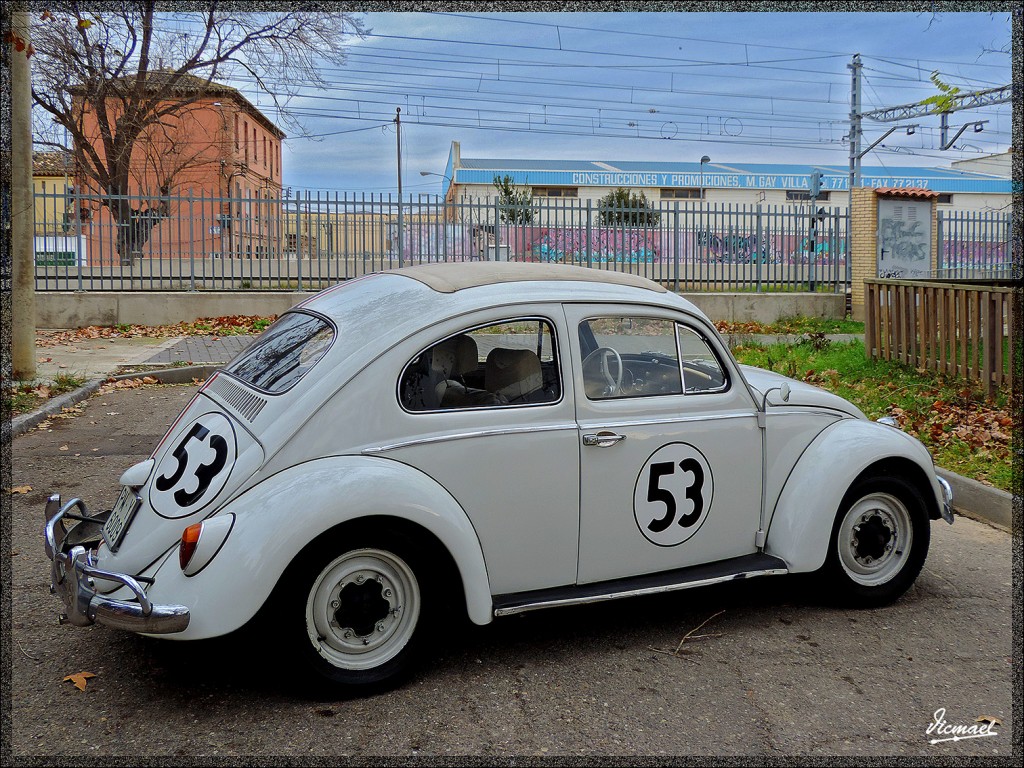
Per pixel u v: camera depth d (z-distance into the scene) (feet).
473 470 11.98
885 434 14.75
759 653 13.25
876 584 15.03
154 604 10.35
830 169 187.83
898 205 58.44
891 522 15.07
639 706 11.59
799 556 13.99
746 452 14.03
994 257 63.31
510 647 13.29
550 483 12.46
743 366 17.89
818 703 11.79
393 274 14.24
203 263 54.49
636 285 14.01
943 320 31.68
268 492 10.89
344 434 11.47
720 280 59.98
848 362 36.96
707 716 11.38
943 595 15.81
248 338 47.50
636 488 13.10
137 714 11.07
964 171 198.29
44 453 24.09
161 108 107.04
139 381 34.71
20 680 11.90
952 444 24.77
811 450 14.51
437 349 12.10
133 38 85.71
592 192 165.58
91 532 13.05
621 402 13.12
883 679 12.51
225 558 10.47
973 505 21.11
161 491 11.71
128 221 53.57
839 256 60.85
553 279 13.46
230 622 10.39
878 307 35.73
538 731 10.89
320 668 11.24
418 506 11.27
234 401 12.42
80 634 13.35
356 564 11.33
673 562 13.58
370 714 11.17
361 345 11.86
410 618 11.75
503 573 12.36
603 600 12.59
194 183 119.44
